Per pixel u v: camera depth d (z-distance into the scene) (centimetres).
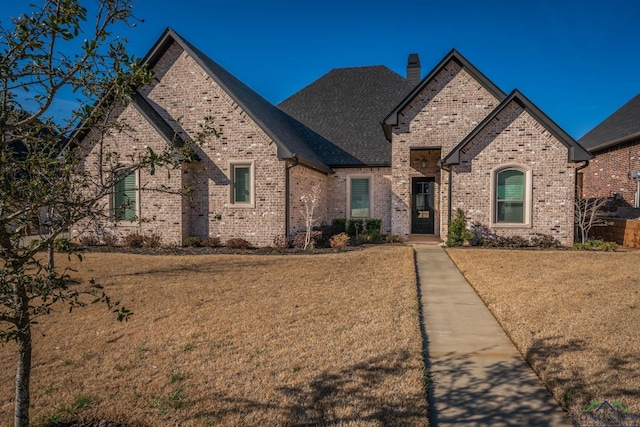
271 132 1405
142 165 312
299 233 1414
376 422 329
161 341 514
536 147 1371
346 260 1117
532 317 592
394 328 551
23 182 275
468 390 390
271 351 477
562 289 756
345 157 1845
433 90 1578
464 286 839
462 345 509
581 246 1309
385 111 2069
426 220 1855
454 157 1395
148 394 380
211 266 1028
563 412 349
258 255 1236
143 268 999
